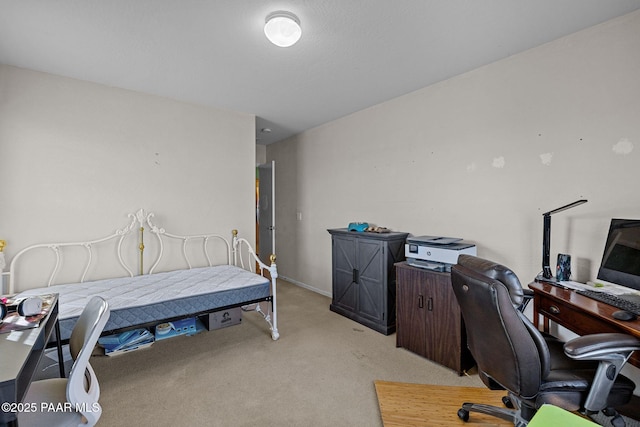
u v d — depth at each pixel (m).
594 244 1.99
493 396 1.98
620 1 1.72
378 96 3.21
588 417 1.75
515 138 2.36
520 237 2.34
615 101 1.91
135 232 3.08
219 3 1.72
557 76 2.14
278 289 4.59
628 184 1.87
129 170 3.04
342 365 2.38
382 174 3.44
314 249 4.48
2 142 2.48
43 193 2.64
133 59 2.40
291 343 2.76
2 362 0.98
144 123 3.12
